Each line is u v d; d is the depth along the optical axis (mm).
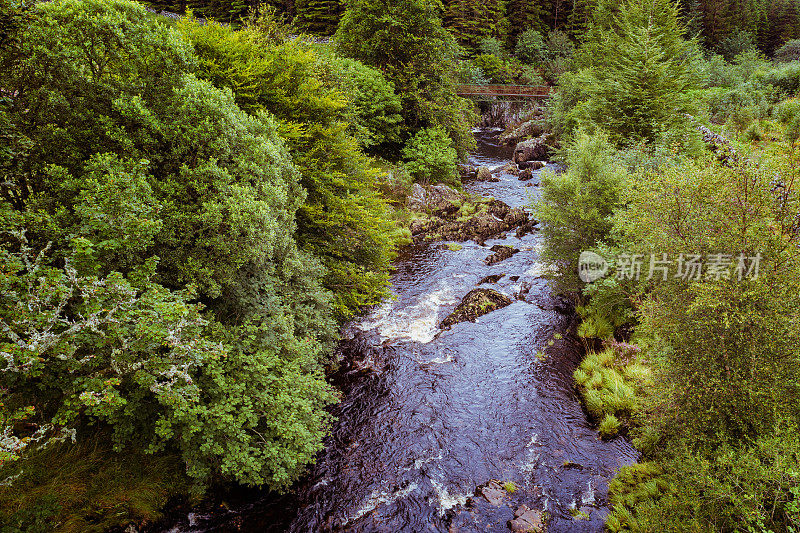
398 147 29531
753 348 5828
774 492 5133
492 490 8078
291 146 12406
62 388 6098
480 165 35406
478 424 9812
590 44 42156
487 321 13961
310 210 11844
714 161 7117
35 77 6875
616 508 7289
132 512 6750
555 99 38781
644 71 22422
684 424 6734
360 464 8750
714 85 35562
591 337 12578
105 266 6359
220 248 7285
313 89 13953
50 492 6363
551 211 13531
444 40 30578
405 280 16938
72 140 6883
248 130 9648
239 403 7086
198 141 7938
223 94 8977
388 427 9750
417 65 29562
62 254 5902
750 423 6148
